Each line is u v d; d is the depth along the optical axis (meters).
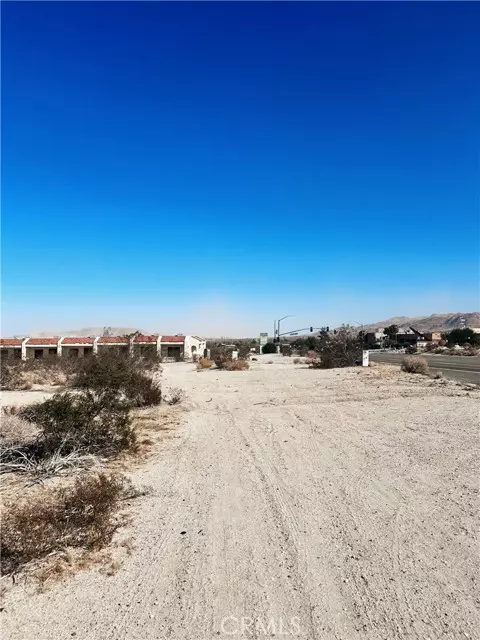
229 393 21.44
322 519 6.26
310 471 8.59
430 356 65.44
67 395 10.41
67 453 9.56
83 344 70.44
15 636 3.88
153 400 16.88
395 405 16.66
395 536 5.68
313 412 15.59
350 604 4.27
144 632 3.92
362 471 8.52
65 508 6.12
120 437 10.29
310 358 56.59
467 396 18.59
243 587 4.58
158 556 5.24
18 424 10.22
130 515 6.48
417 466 8.74
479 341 111.38
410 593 4.42
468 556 5.12
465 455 9.45
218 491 7.49
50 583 4.69
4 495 7.23
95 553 5.30
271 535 5.77
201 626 3.99
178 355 71.62
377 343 133.00
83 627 3.99
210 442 11.15
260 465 9.04
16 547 5.20
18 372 27.88
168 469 8.80
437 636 3.80
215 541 5.61
